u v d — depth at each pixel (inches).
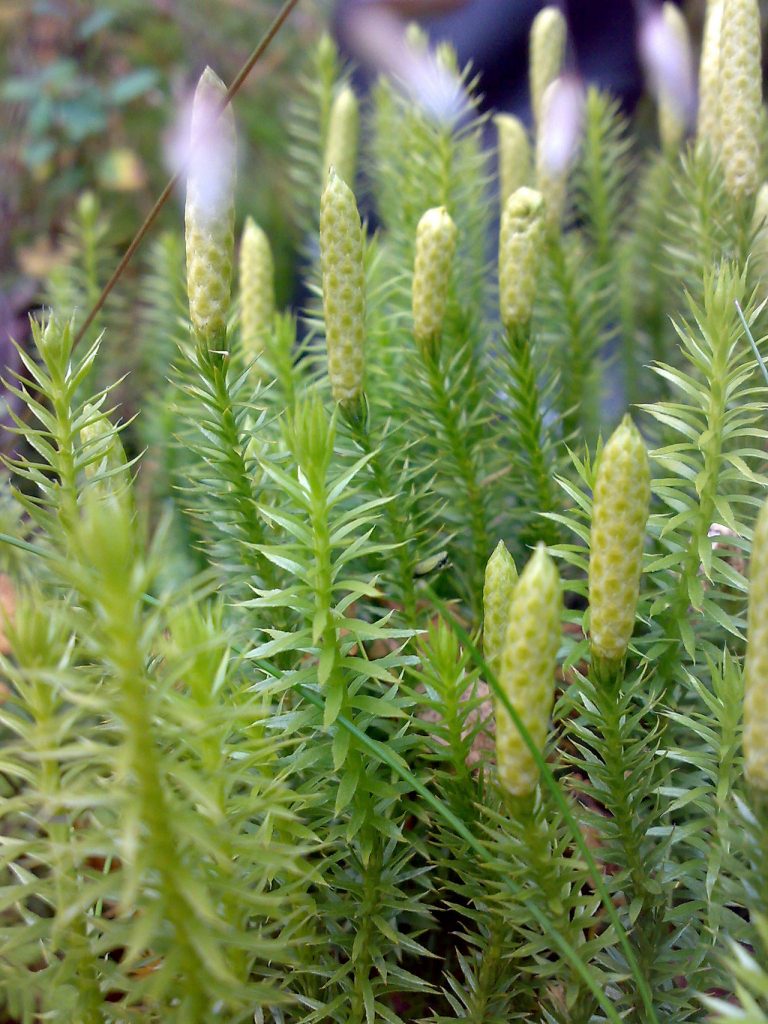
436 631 4.4
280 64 13.1
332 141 8.2
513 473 6.8
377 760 4.6
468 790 4.7
